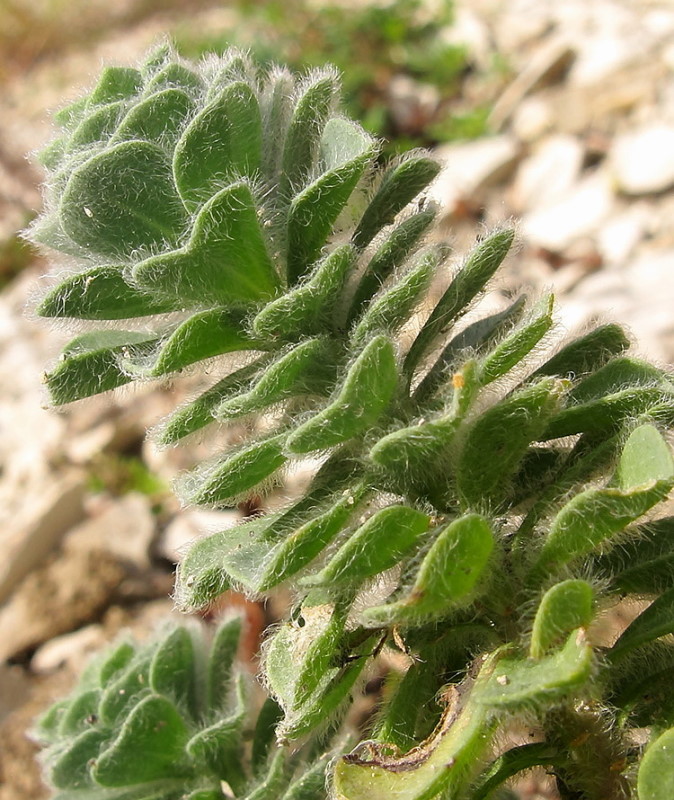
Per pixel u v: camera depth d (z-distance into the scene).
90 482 0.30
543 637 0.07
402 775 0.08
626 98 0.37
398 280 0.08
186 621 0.13
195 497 0.08
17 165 0.43
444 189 0.35
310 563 0.09
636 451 0.08
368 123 0.40
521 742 0.12
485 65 0.43
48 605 0.25
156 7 0.57
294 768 0.11
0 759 0.22
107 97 0.09
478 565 0.07
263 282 0.09
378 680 0.16
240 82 0.08
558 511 0.09
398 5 0.45
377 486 0.09
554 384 0.08
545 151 0.36
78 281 0.08
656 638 0.09
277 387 0.08
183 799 0.11
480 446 0.08
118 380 0.09
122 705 0.12
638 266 0.30
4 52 0.56
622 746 0.09
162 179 0.08
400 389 0.09
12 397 0.34
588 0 0.45
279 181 0.09
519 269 0.32
